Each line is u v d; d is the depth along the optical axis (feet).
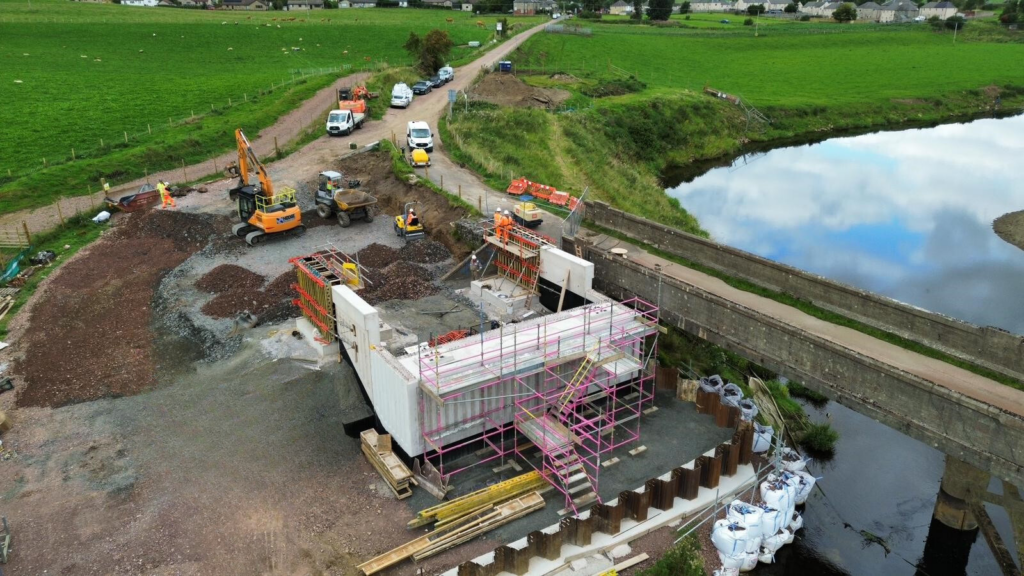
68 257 129.90
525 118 210.79
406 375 72.95
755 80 347.77
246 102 231.09
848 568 71.51
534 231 124.77
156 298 115.44
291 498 71.00
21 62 282.97
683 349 101.81
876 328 82.74
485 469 76.33
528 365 76.43
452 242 129.08
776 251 165.99
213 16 428.56
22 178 161.99
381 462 73.72
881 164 248.11
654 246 112.57
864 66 384.27
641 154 236.63
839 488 83.15
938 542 75.46
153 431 81.10
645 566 64.49
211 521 67.67
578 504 70.49
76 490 71.56
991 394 67.97
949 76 361.71
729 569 66.33
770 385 99.40
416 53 285.02
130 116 218.79
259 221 129.80
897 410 70.85
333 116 197.98
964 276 152.56
